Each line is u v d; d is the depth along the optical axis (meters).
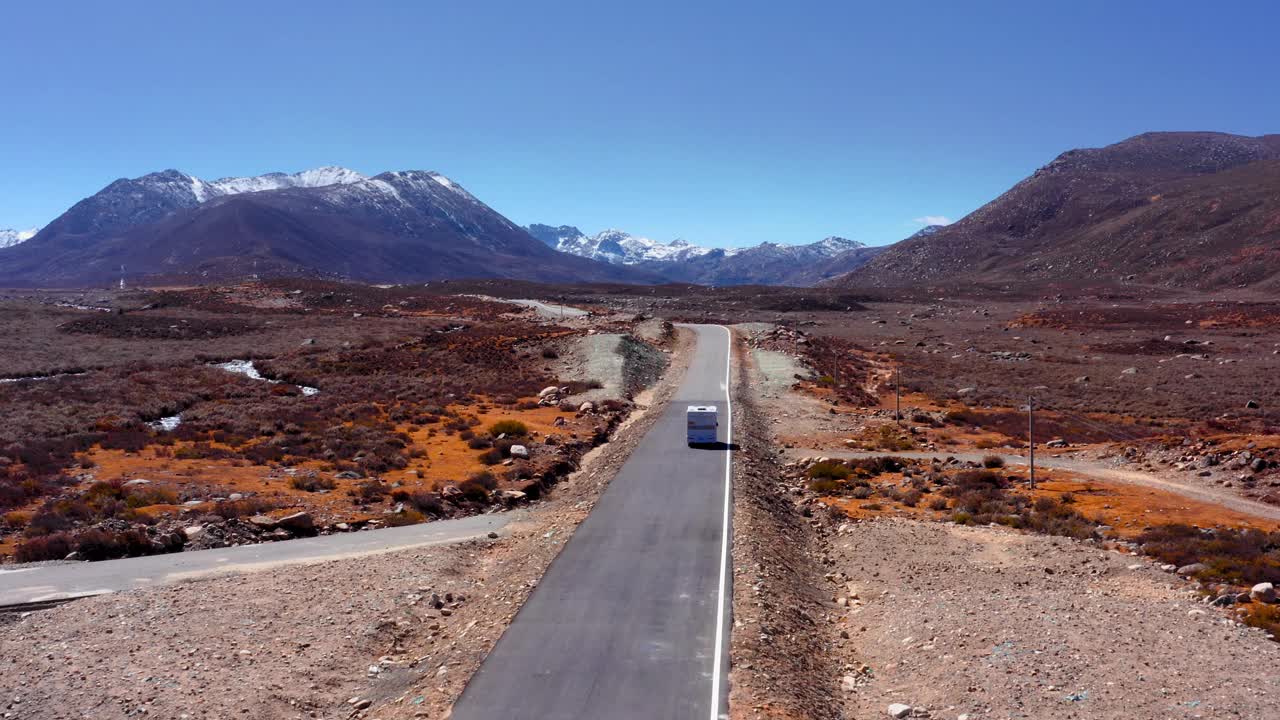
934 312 168.50
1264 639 17.22
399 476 33.84
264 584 20.98
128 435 41.94
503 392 61.03
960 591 21.58
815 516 31.14
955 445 45.78
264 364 76.56
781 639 17.86
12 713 13.90
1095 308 158.25
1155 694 14.52
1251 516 30.17
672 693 14.94
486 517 29.00
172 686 15.01
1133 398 64.69
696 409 40.84
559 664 16.17
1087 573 23.05
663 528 25.88
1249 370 79.31
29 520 26.16
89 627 17.83
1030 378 78.00
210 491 30.00
